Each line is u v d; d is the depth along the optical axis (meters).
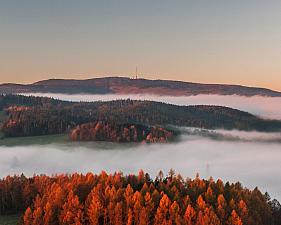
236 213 116.50
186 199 123.62
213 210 119.88
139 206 114.00
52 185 136.62
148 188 135.62
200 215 111.12
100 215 113.50
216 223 111.44
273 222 137.75
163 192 129.25
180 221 111.25
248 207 131.00
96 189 124.94
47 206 114.75
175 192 131.38
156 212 116.19
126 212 115.25
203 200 124.44
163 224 109.75
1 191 138.62
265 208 138.12
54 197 125.88
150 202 117.12
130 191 122.94
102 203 117.31
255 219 126.75
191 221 111.69
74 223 110.69
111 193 122.56
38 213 113.12
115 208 112.56
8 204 135.88
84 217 114.12
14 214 131.12
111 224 112.88
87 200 120.50
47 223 113.12
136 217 113.50
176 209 114.25
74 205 115.19
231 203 125.38
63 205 116.31
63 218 113.50
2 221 122.69
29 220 113.75
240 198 136.00
